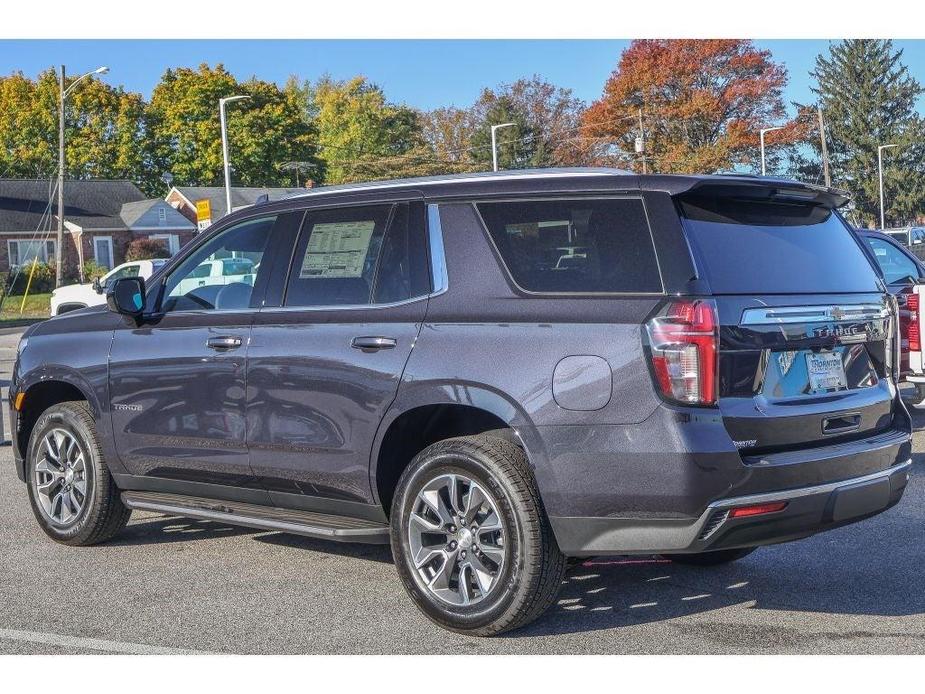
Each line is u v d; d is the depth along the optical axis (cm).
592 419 448
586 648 466
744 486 439
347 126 9450
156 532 707
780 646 466
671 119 6303
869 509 489
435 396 489
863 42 8850
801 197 502
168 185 8194
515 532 464
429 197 522
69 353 659
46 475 679
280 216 585
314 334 541
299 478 550
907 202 8650
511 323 476
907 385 1122
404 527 499
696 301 439
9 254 6209
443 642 477
